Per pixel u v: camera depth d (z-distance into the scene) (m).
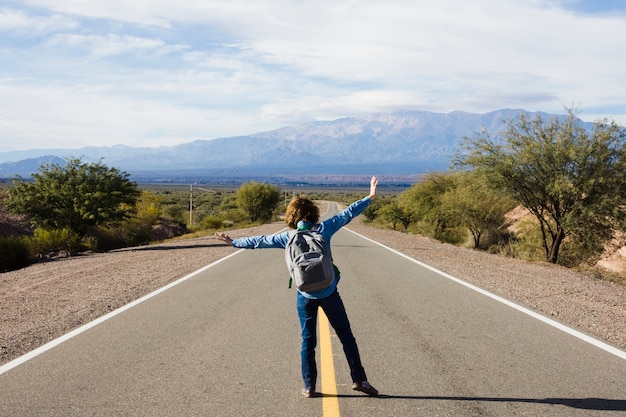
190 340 6.22
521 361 5.41
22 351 5.84
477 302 8.62
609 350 5.82
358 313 7.74
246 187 65.19
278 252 17.67
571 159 15.91
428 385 4.72
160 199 41.00
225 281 10.99
